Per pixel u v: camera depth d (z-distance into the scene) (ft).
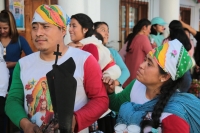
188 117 5.27
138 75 5.73
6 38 11.55
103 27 11.77
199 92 15.34
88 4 15.31
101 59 8.32
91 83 5.90
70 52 6.00
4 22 11.22
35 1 16.12
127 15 25.46
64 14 5.94
